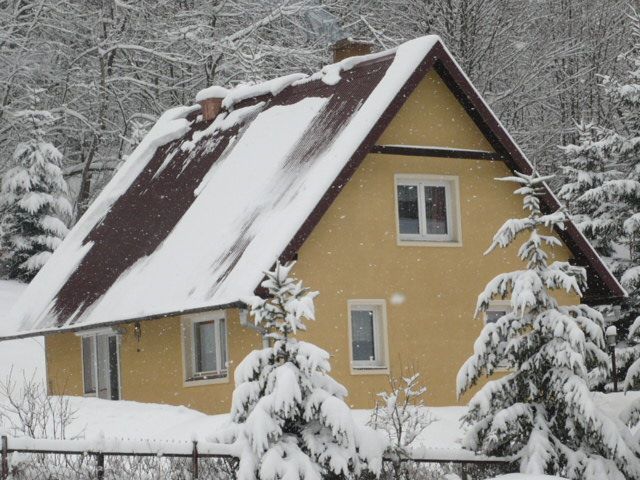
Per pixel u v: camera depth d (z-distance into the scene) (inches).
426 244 983.0
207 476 578.6
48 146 1766.7
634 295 1346.0
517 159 1013.2
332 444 569.9
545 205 1023.0
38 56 1857.8
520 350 672.4
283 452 561.0
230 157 1127.0
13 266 1747.0
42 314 1198.9
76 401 991.0
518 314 675.4
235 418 579.5
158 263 1064.8
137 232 1179.3
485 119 999.0
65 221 1857.8
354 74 1044.5
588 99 2079.2
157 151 1331.2
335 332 931.3
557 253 1044.5
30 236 1744.6
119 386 1085.8
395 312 960.9
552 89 1996.8
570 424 652.7
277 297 583.8
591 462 639.1
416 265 976.9
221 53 1798.7
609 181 1401.3
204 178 1142.3
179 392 1000.9
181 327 1000.2
